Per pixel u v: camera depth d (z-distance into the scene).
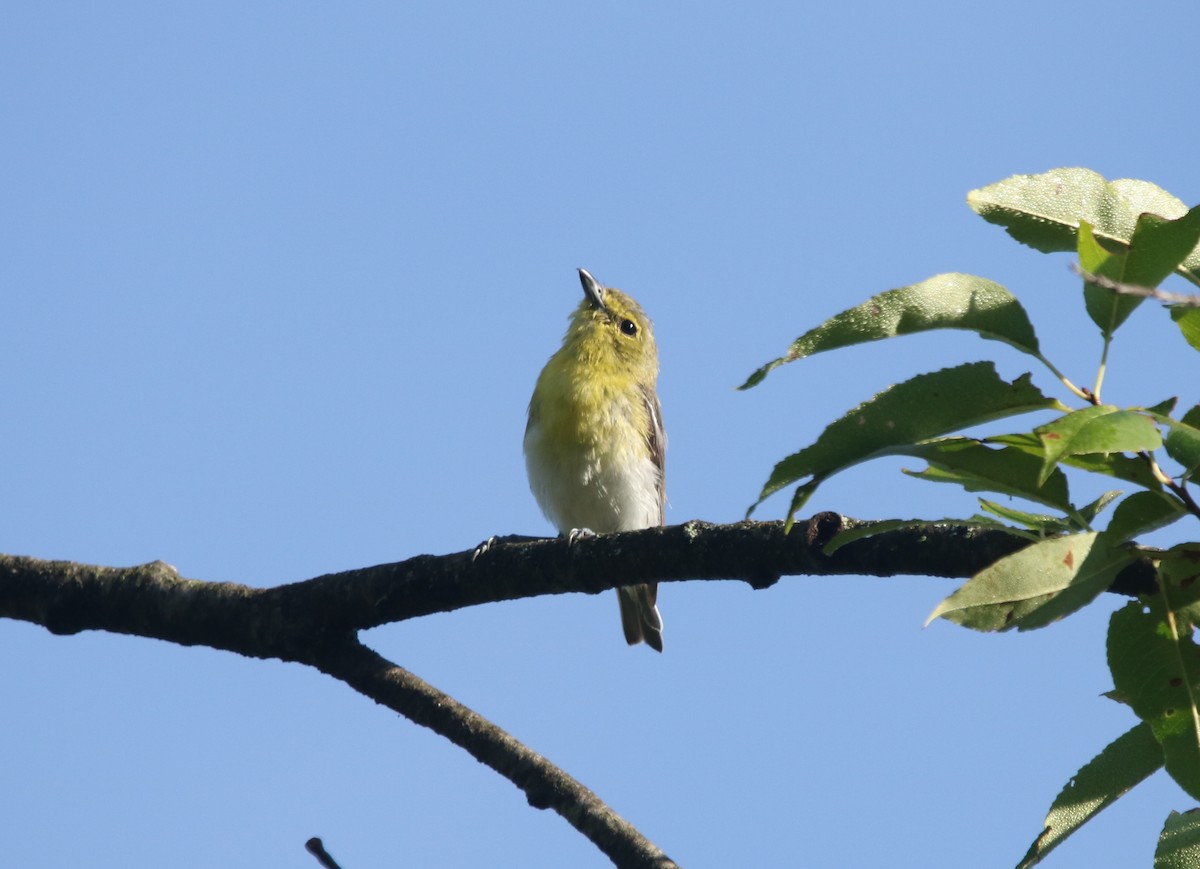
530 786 8.92
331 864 7.34
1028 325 6.00
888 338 6.02
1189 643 6.13
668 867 8.30
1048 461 5.30
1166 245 5.76
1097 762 6.59
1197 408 6.02
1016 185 6.50
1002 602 5.85
